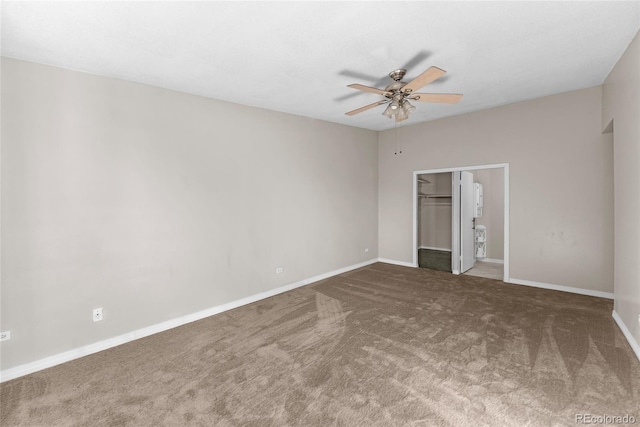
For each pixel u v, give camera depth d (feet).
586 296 12.80
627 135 8.82
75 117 8.87
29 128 8.16
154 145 10.41
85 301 9.09
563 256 13.47
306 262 15.60
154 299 10.44
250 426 5.95
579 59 9.53
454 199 17.01
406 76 10.25
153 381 7.52
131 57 8.39
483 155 15.38
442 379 7.30
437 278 16.20
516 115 14.30
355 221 18.39
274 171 14.06
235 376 7.63
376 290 14.35
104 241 9.40
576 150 12.89
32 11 6.25
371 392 6.88
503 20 7.20
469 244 18.49
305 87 11.12
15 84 7.98
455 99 9.62
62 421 6.21
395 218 19.26
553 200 13.56
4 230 7.86
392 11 6.70
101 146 9.32
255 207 13.34
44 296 8.43
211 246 11.90
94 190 9.21
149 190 10.30
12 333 7.98
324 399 6.67
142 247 10.17
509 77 10.94
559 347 8.64
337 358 8.36
